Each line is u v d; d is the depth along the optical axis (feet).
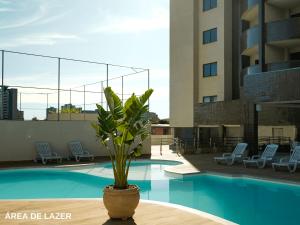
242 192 47.78
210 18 116.88
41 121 79.00
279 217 35.42
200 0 120.16
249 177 54.85
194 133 120.16
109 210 28.32
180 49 124.67
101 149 86.43
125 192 28.04
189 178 58.08
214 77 115.44
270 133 106.22
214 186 52.01
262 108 84.79
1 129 74.43
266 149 66.33
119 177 29.37
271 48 95.81
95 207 32.55
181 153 92.32
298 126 88.17
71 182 58.65
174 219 28.55
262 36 86.07
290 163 57.88
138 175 61.98
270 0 94.43
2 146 74.43
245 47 95.30
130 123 28.99
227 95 112.06
